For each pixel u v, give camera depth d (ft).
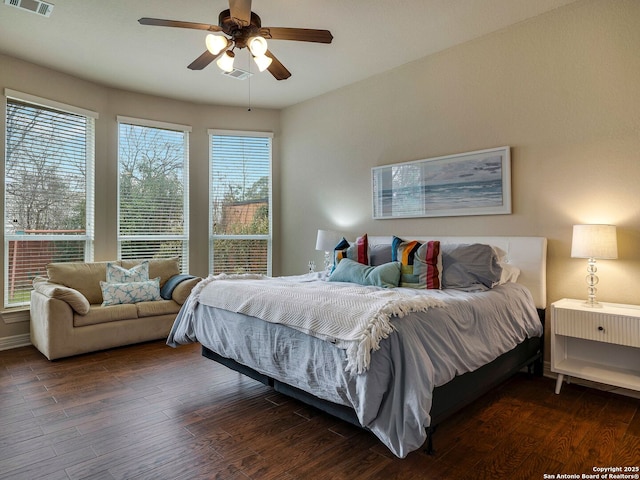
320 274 12.11
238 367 8.72
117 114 15.12
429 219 12.44
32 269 13.06
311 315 6.70
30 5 9.52
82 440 6.76
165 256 16.28
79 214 14.17
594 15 9.30
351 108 14.74
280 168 17.69
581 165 9.54
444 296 7.99
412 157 12.85
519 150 10.51
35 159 13.02
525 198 10.43
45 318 11.17
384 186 13.57
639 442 6.72
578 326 8.59
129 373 10.20
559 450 6.45
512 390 9.15
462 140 11.62
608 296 9.23
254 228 17.54
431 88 12.34
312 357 6.59
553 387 9.33
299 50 11.96
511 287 9.37
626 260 8.95
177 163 16.57
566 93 9.73
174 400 8.49
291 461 6.11
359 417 5.72
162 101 16.12
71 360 11.27
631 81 8.85
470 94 11.43
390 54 12.28
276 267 17.66
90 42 11.43
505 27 10.69
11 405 8.18
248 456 6.26
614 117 9.07
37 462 6.09
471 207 11.35
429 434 6.24
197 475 5.75
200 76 13.92
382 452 6.39
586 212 9.48
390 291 8.09
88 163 14.39
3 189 12.28
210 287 9.49
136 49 11.86
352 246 11.46
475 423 7.43
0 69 12.09
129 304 12.92
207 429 7.16
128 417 7.64
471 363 6.82
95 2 9.42
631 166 8.86
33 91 12.78
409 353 5.69
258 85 14.85
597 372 8.71
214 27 8.09
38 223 13.14
